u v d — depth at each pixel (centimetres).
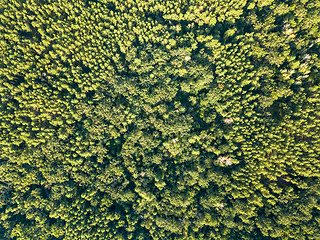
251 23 6488
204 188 6138
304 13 5928
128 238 5988
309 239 5019
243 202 5575
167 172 6359
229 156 5900
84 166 6328
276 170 5500
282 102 6016
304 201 5219
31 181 6419
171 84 6650
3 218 6344
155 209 6288
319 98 5638
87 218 6184
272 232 5253
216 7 6606
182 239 5819
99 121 6594
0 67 6662
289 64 6009
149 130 6694
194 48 6594
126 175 6481
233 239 5484
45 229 6281
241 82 6119
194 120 6525
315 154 5328
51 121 6506
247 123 5872
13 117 6575
